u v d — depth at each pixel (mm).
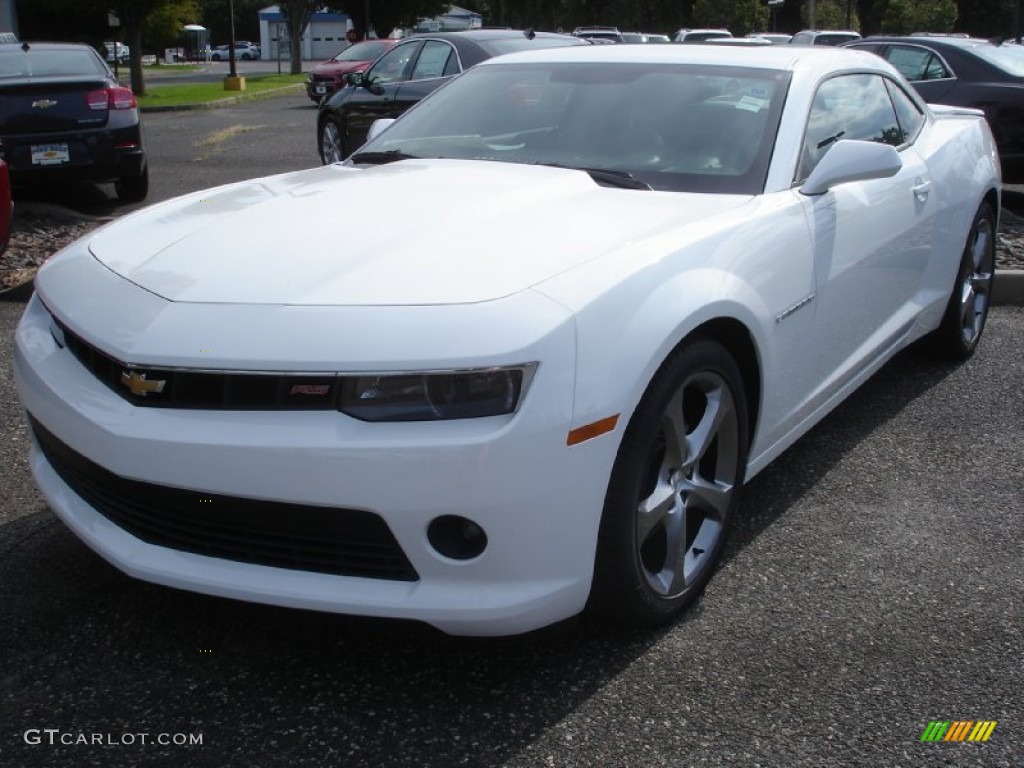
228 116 20453
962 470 4059
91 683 2658
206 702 2592
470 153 3881
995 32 55719
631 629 2902
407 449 2348
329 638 2865
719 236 3029
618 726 2508
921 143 4688
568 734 2477
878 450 4254
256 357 2420
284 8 42906
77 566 3221
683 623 2949
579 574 2551
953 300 5090
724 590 3143
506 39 10477
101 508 2807
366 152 4125
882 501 3779
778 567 3287
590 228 2947
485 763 2379
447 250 2746
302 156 13203
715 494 3059
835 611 3029
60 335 2893
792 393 3447
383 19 44688
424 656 2785
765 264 3150
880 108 4430
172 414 2488
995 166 5281
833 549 3412
